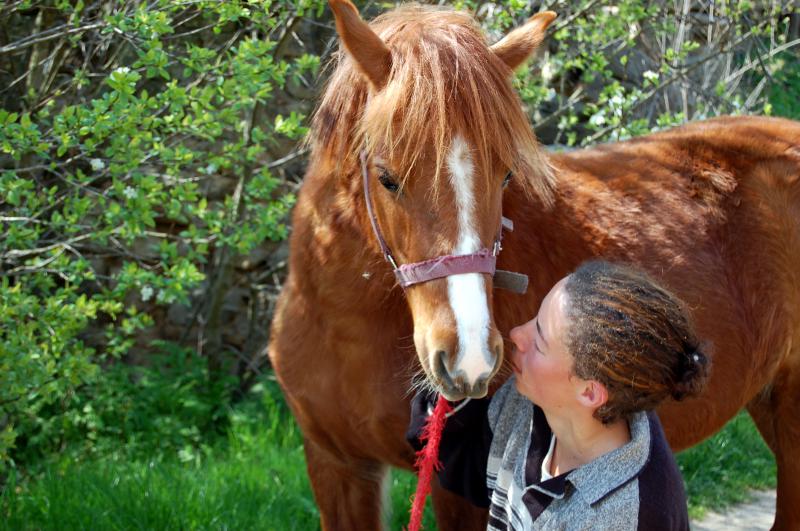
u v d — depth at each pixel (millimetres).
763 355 2846
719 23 5707
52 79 4168
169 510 3535
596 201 2662
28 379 3098
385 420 2467
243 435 4840
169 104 3404
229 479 4098
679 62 5375
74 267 3381
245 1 3754
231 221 4348
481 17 4484
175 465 4402
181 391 5176
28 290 3539
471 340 1937
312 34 5477
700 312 2664
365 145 2215
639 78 6180
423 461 2053
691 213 2770
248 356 5730
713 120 3244
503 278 2250
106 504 3615
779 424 3096
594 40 4695
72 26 3492
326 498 2836
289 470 4285
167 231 5547
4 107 4402
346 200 2373
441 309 1991
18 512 3557
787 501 3113
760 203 2852
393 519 3877
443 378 1952
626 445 1666
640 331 1609
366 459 2721
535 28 2326
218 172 5539
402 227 2092
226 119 3549
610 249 2582
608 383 1629
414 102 2000
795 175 2939
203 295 5707
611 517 1620
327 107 2383
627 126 4492
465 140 2006
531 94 4242
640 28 5211
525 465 1847
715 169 2883
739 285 2793
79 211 3240
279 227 3969
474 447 2121
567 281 1734
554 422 1780
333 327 2463
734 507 4348
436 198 2012
